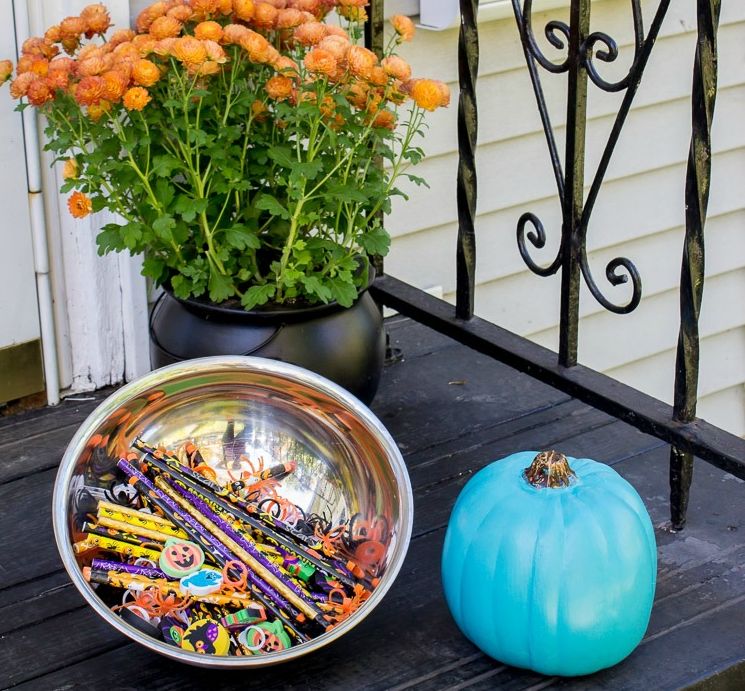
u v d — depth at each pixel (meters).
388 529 1.51
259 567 1.49
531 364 1.85
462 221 1.92
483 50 2.35
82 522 1.49
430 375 2.14
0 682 1.42
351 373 1.74
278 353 1.68
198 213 1.67
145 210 1.69
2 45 1.81
